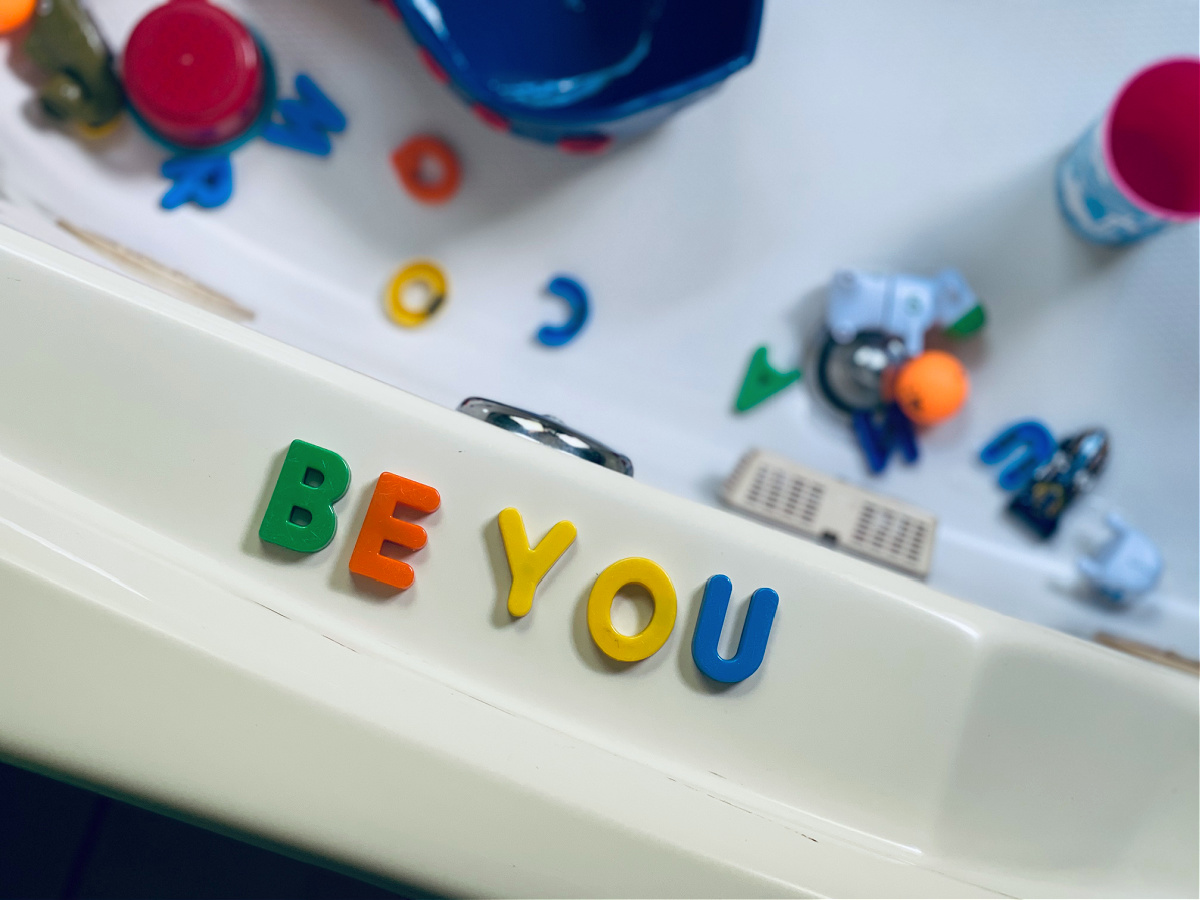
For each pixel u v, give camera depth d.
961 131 0.77
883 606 0.49
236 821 0.44
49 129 0.77
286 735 0.45
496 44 0.79
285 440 0.49
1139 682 0.50
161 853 0.64
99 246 0.65
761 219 0.79
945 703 0.49
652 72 0.78
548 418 0.56
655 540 0.49
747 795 0.49
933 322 0.77
